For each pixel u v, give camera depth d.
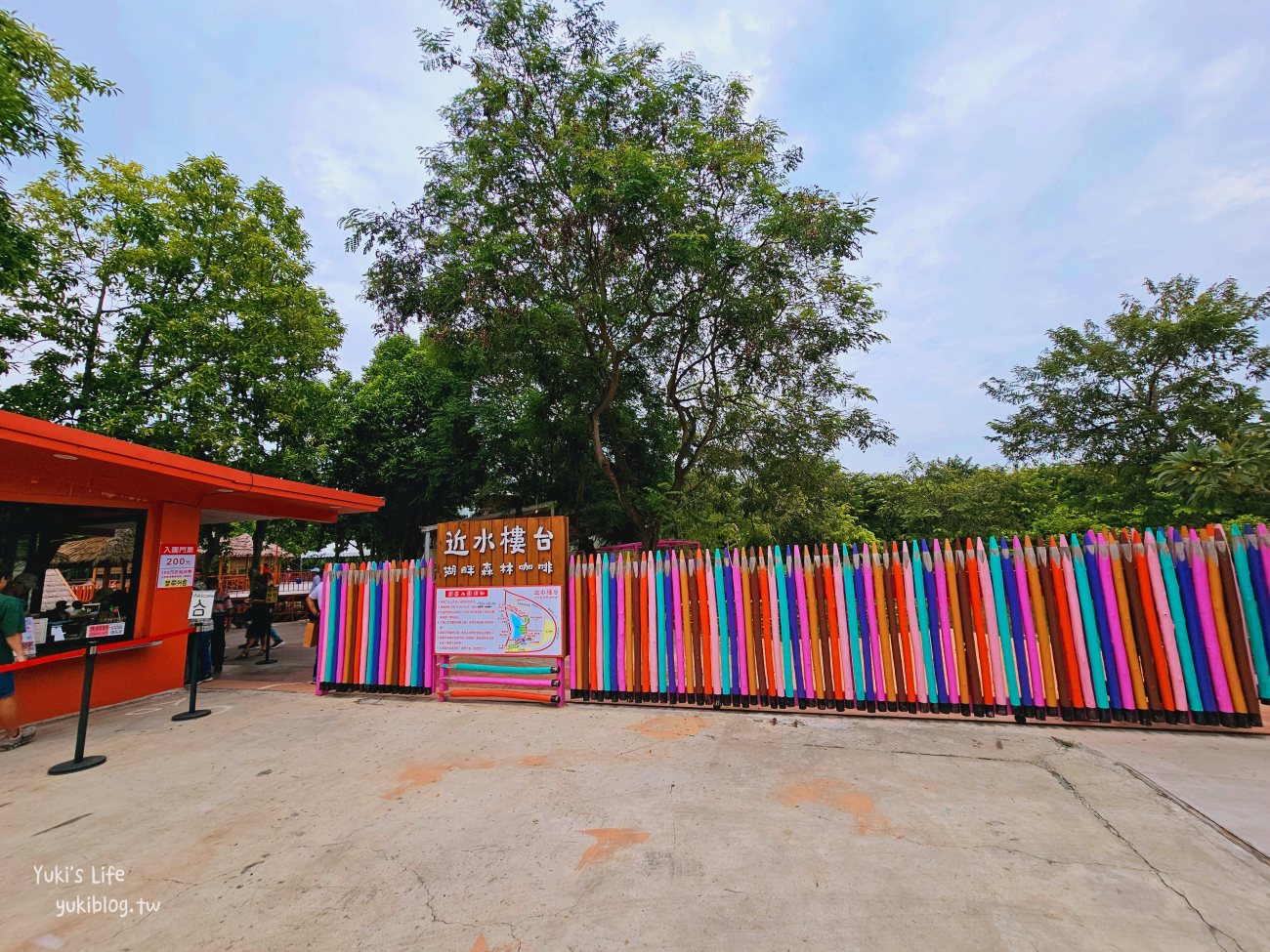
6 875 3.16
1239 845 3.08
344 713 6.21
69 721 6.18
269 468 12.80
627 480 12.97
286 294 12.37
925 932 2.45
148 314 10.68
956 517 20.62
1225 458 6.12
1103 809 3.51
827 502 14.35
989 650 5.30
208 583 9.24
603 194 8.54
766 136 10.21
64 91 7.71
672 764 4.45
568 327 10.74
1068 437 15.50
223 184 12.01
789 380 11.64
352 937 2.56
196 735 5.57
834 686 5.63
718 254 9.36
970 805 3.62
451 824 3.59
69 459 5.66
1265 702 4.76
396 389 17.08
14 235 7.64
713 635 5.98
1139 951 2.31
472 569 6.55
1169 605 4.98
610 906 2.71
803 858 3.06
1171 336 13.83
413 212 10.56
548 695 6.22
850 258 9.86
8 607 5.45
